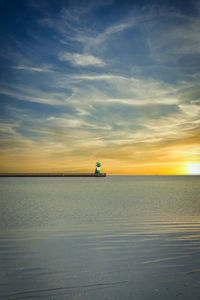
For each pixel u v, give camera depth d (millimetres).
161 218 14898
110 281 5449
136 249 8055
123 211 18438
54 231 11234
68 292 4926
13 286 5219
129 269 6211
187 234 10305
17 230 11539
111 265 6508
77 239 9555
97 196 34188
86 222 13758
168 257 7176
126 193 40250
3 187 59656
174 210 18797
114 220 14375
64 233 10758
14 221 14234
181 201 26422
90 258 7121
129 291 4945
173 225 12539
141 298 4633
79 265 6523
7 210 19500
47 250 7980
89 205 22891
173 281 5422
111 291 4953
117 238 9664
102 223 13367
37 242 9086
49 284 5305
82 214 17047
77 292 4926
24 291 4984
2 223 13555
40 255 7426
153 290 4980
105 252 7727
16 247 8367
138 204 23594
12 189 51219
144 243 8836
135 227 12086
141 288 5082
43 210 19344
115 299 4605
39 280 5527
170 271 6043
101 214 16938
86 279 5574
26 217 15789
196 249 8023
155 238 9602
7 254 7551
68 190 48812
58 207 21344
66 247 8359
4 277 5707
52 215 16641
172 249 8023
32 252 7738
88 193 40438
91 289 5059
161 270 6117
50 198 30891
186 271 6035
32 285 5266
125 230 11328
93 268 6285
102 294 4824
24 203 24922
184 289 5008
